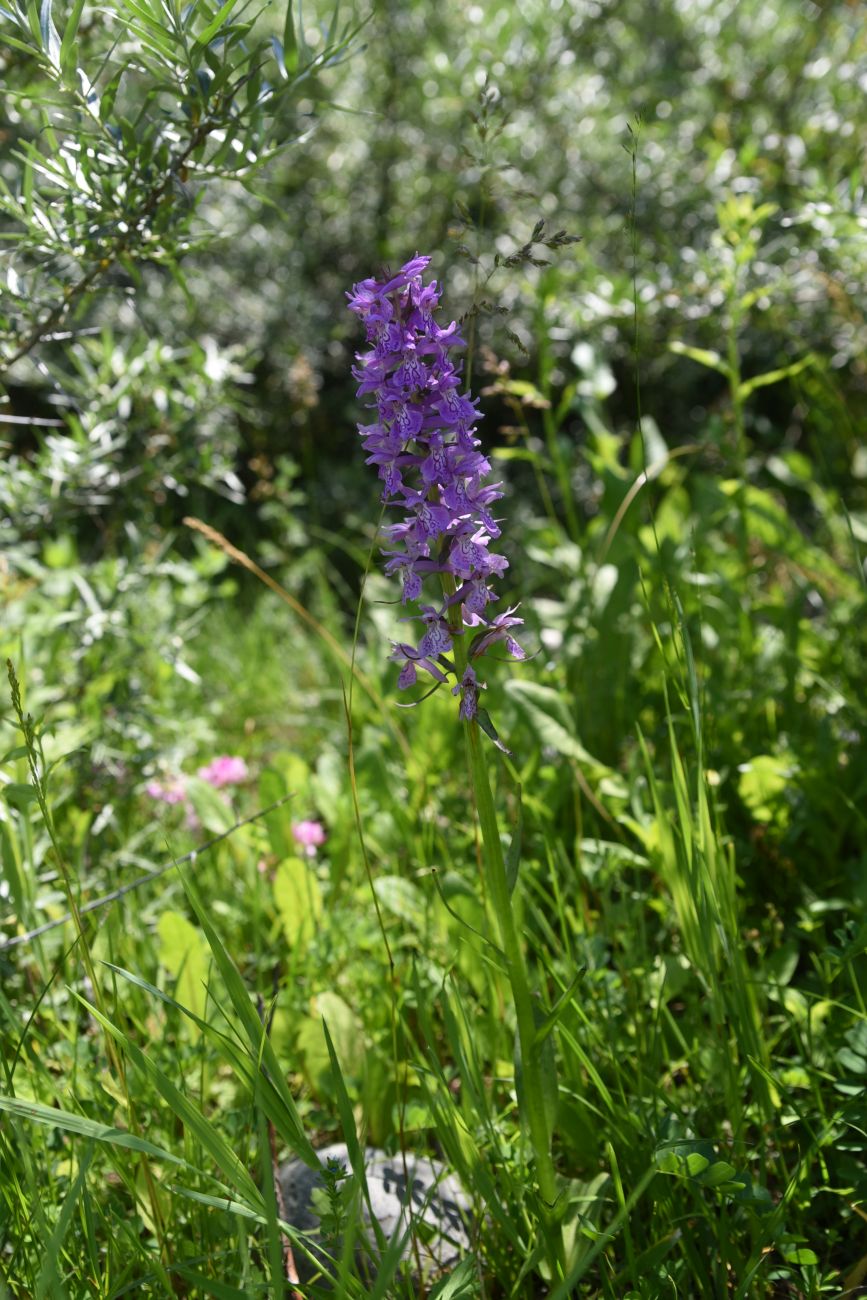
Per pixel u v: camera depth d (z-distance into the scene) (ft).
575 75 24.30
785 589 15.08
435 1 24.66
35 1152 7.23
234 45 8.11
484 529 5.70
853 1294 6.72
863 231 11.73
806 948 9.93
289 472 19.16
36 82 11.41
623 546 13.35
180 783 12.41
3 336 9.20
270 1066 5.85
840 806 10.51
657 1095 7.51
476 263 6.45
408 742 13.29
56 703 12.50
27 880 8.82
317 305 26.40
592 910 10.40
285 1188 7.59
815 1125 7.35
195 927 9.49
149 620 14.05
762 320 17.57
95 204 8.46
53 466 11.69
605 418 23.89
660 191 23.03
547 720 10.80
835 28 22.43
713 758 10.83
